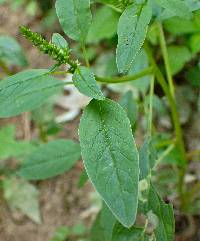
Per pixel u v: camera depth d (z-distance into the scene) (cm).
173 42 70
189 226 66
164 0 44
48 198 73
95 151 40
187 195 65
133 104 54
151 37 66
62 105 83
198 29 62
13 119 83
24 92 45
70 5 45
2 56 60
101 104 41
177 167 68
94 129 40
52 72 43
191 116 75
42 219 72
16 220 72
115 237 46
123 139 40
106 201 39
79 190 73
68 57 42
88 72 42
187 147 73
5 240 71
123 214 38
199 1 48
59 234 69
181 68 69
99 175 39
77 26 45
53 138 79
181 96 75
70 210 72
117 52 42
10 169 75
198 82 63
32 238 71
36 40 41
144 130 73
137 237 46
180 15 43
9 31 95
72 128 81
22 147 69
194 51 68
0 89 43
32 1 96
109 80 47
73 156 55
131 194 39
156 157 50
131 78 49
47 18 92
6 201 73
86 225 70
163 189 64
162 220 45
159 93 73
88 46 82
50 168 55
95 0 51
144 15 42
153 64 51
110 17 65
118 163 39
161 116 74
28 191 73
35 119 70
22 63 60
